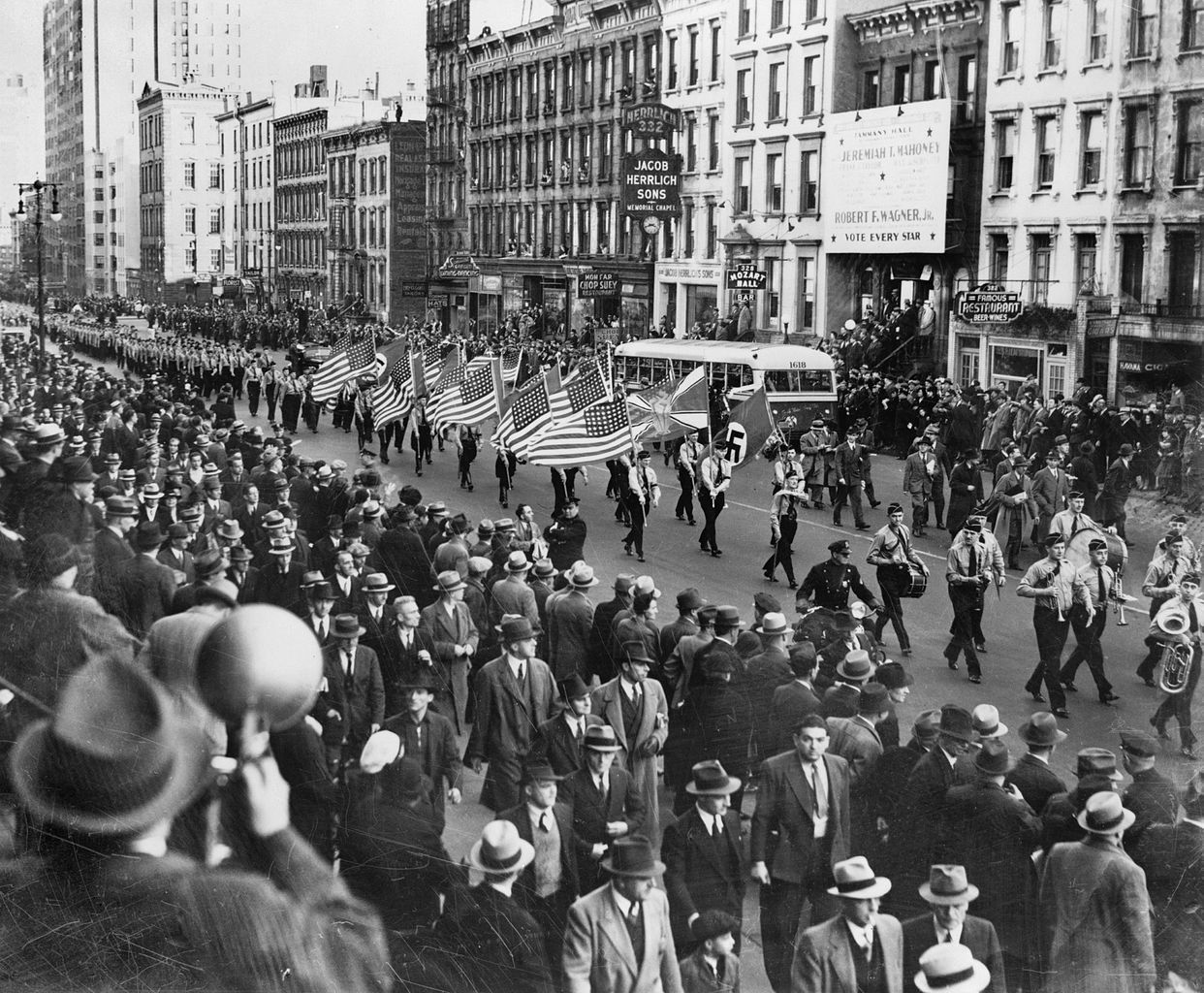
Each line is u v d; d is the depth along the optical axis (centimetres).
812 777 812
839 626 1152
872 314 4559
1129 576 2109
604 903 684
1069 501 1616
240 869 641
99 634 671
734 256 5419
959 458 2469
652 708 949
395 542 1400
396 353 3206
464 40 6341
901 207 4456
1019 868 791
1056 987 749
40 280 2455
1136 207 3728
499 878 686
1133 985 742
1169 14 3600
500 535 1506
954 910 718
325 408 4297
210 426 2530
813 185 5016
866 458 2578
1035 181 4072
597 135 6116
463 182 6469
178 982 602
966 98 4406
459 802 983
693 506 2753
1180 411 2781
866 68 4806
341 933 648
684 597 1158
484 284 6153
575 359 4278
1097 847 764
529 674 977
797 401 3512
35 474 927
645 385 3747
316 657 661
